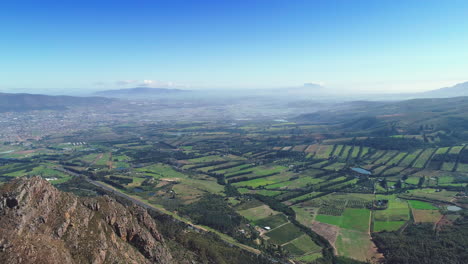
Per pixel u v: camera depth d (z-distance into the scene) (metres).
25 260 76.44
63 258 83.56
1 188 90.62
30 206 90.19
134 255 110.50
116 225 117.00
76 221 99.94
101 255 95.31
